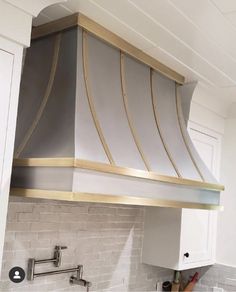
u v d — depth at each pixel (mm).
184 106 2309
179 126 2025
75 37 1515
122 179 1370
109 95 1576
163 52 1844
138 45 1776
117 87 1651
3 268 1642
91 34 1568
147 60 1869
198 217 2480
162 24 1549
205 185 1808
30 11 1290
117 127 1527
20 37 1265
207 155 2584
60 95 1451
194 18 1477
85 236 2053
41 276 1799
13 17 1246
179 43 1724
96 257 2119
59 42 1563
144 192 1472
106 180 1305
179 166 1755
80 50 1509
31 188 1296
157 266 2580
